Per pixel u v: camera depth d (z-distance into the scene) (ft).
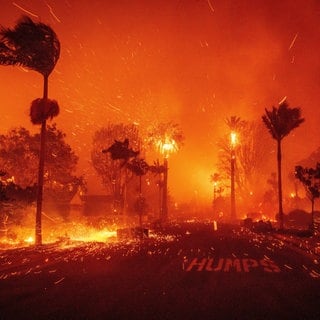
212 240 93.61
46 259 57.41
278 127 134.72
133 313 27.84
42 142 83.97
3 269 47.73
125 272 46.01
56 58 82.99
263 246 79.15
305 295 33.96
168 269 48.44
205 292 34.94
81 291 35.29
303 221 177.37
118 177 204.54
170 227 151.33
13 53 80.12
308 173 126.72
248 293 34.60
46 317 26.89
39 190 82.74
